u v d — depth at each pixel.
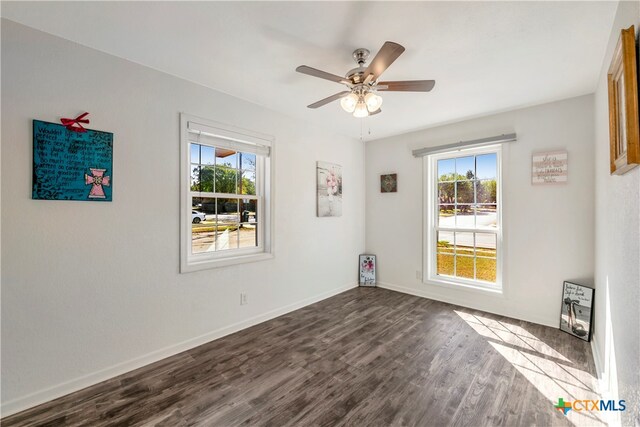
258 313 3.05
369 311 3.39
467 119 3.46
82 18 1.67
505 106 3.04
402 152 4.12
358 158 4.45
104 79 2.03
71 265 1.90
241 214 3.03
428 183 3.87
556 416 1.68
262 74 2.37
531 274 3.05
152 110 2.26
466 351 2.43
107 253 2.05
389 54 1.54
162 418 1.68
